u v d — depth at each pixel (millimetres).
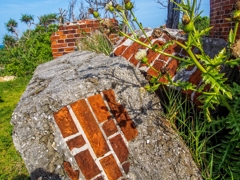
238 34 1972
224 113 837
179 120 774
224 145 731
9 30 8492
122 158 710
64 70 1051
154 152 713
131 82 819
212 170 734
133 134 742
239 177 673
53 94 721
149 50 964
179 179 674
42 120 693
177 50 916
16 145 708
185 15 531
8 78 3561
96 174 677
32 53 3621
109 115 737
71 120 696
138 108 782
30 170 674
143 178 688
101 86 766
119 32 641
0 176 1155
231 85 848
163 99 895
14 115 726
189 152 731
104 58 1085
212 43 886
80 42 2002
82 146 684
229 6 2133
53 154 674
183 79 831
